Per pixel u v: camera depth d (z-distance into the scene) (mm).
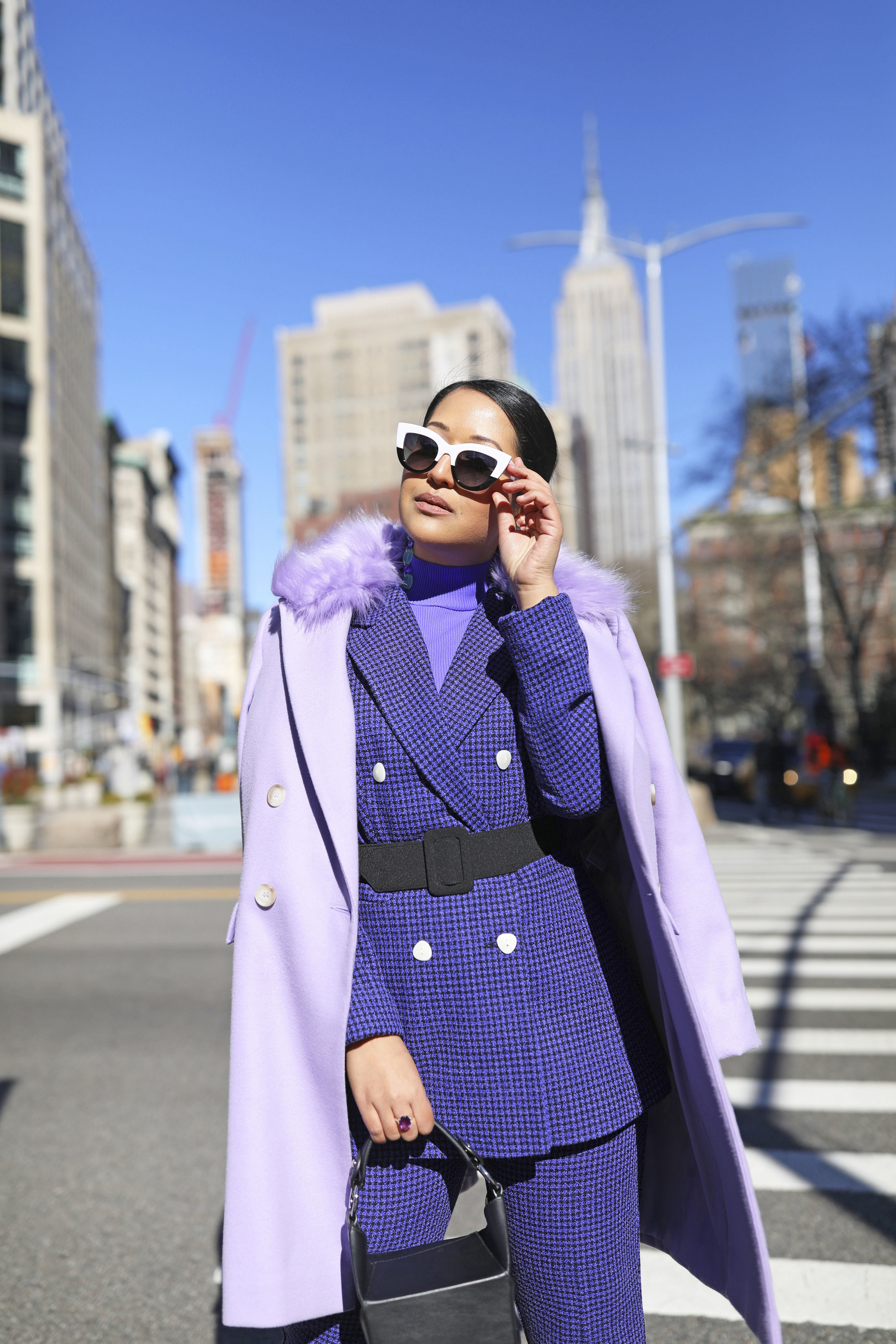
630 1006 1681
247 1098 1557
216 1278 3074
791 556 35656
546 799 1626
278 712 1695
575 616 1652
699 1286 2977
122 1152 4074
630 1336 1576
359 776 1650
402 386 129750
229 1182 1537
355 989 1565
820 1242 3211
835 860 12812
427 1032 1573
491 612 1734
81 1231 3402
